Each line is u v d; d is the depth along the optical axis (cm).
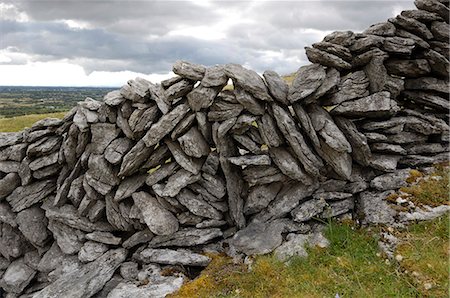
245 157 962
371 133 974
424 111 1077
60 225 1066
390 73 1034
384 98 930
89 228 1040
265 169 990
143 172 1039
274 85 947
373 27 1005
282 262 862
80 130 983
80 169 1062
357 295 741
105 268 950
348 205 961
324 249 876
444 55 1012
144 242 1005
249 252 915
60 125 1057
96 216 1035
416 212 902
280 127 918
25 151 1099
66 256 1052
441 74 1021
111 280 939
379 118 997
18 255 1112
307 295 764
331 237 898
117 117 992
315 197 971
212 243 991
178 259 932
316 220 961
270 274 840
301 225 945
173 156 1017
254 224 986
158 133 931
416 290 722
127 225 1032
